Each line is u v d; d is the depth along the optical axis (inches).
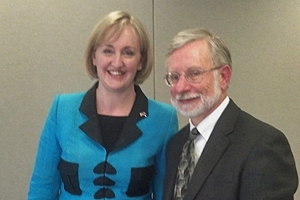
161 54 96.7
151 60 63.9
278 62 96.8
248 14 96.1
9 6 92.8
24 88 94.6
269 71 97.1
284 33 96.2
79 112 62.7
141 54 62.7
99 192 60.1
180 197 50.6
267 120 98.3
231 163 45.1
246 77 97.4
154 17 96.0
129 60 59.6
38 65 94.3
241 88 97.7
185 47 49.9
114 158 60.0
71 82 95.4
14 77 94.2
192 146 52.6
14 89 94.4
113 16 58.7
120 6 95.0
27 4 93.1
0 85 94.0
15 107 94.8
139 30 60.3
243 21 96.3
